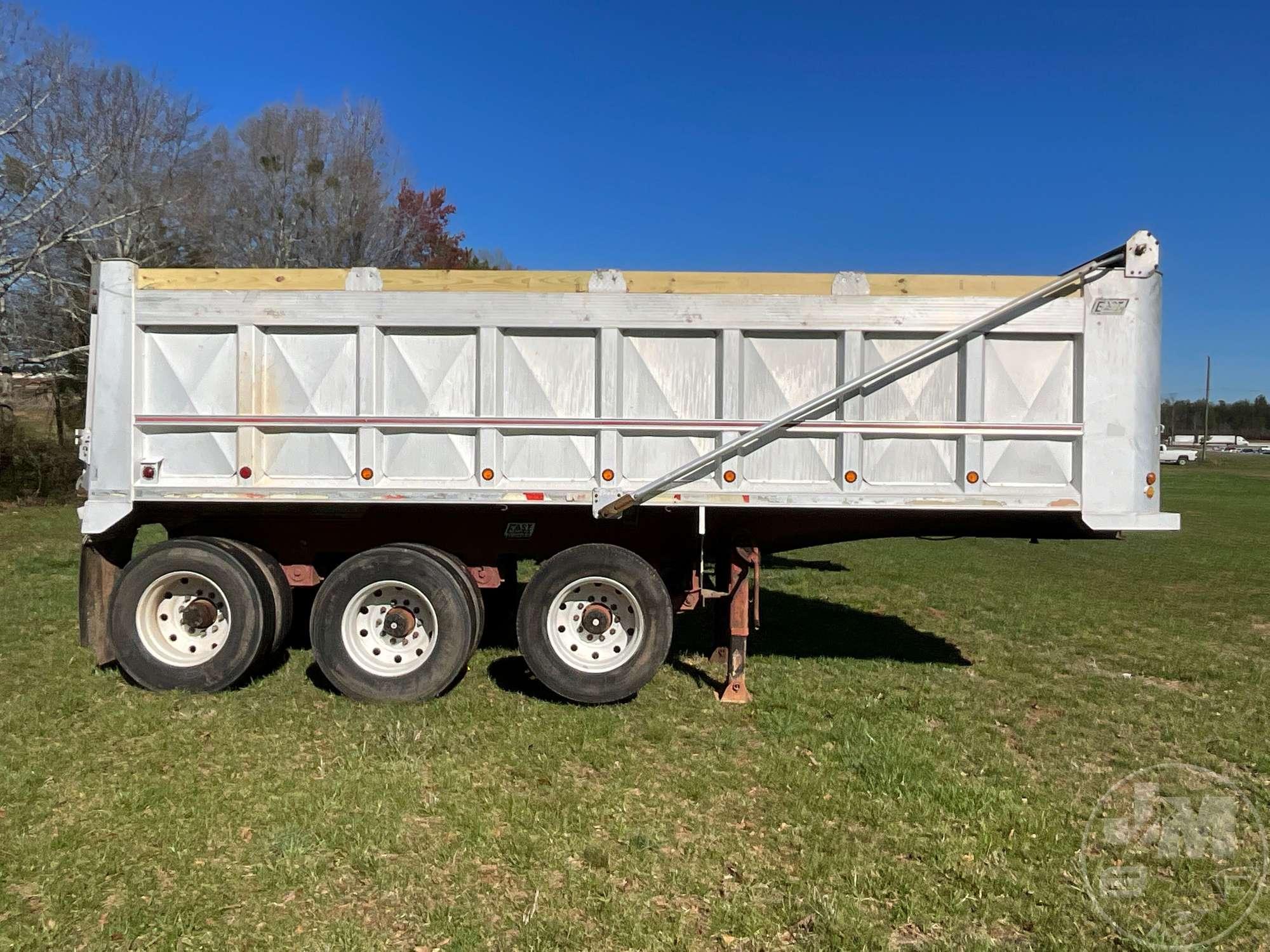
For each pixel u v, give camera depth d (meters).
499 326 5.34
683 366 5.39
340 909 3.11
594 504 5.37
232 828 3.65
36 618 7.48
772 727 5.01
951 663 6.66
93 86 24.95
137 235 25.80
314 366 5.41
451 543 5.87
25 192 22.27
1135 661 6.86
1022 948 2.97
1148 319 5.29
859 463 5.33
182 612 5.48
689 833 3.73
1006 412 5.35
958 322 5.32
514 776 4.27
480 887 3.27
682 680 5.98
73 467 21.75
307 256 32.94
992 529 5.80
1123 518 5.31
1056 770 4.55
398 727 4.80
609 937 2.96
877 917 3.13
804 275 5.34
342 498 5.38
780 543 5.99
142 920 2.98
